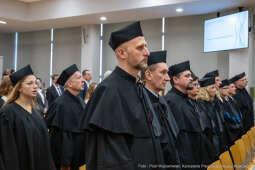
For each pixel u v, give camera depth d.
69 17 9.74
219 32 8.41
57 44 12.03
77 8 9.48
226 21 8.21
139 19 9.80
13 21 10.54
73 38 11.62
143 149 1.65
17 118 2.67
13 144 2.56
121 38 1.72
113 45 1.77
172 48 9.90
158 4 8.20
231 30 8.07
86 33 10.84
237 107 5.75
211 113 3.96
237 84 6.79
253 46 8.50
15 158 2.54
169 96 3.02
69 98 3.54
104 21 10.20
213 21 8.59
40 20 10.29
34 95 2.83
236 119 5.11
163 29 10.04
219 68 9.16
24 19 10.43
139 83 1.87
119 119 1.60
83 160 3.44
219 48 8.43
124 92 1.69
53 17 9.98
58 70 12.01
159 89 2.39
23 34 12.96
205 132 3.45
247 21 7.64
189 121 2.86
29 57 12.77
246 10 7.88
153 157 1.68
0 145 2.56
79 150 3.41
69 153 3.31
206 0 7.66
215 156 3.05
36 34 12.61
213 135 3.56
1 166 2.48
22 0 10.20
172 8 8.43
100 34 11.04
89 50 10.83
